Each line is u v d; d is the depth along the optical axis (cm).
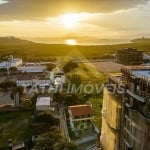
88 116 9225
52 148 6384
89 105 10075
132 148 3419
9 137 8244
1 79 17612
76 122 9031
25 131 8688
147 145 3031
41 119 8569
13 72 19888
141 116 3191
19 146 7506
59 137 6919
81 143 7712
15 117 10138
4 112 10638
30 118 9944
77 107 9481
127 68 4266
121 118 3778
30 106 11031
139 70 4191
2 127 9131
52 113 9681
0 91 14012
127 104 3700
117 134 3875
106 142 4412
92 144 7606
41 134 7531
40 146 6488
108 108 4294
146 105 3259
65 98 11300
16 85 14400
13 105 11162
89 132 8512
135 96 3522
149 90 3297
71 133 8406
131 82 3809
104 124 4553
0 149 7419
